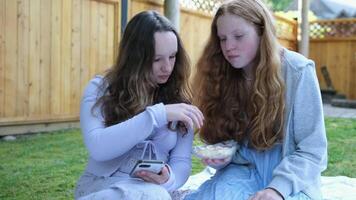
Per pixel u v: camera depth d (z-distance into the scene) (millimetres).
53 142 4781
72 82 5617
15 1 4875
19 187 3129
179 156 1944
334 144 5168
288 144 1843
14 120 4977
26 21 5008
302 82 1808
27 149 4391
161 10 6859
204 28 7852
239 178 1907
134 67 1833
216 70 2012
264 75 1817
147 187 1660
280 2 20156
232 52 1832
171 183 1772
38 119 5238
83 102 1887
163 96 1990
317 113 1800
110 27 6027
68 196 2959
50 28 5277
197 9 7633
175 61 1970
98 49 5895
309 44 12500
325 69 11992
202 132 2092
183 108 1733
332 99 11375
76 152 4320
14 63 4934
